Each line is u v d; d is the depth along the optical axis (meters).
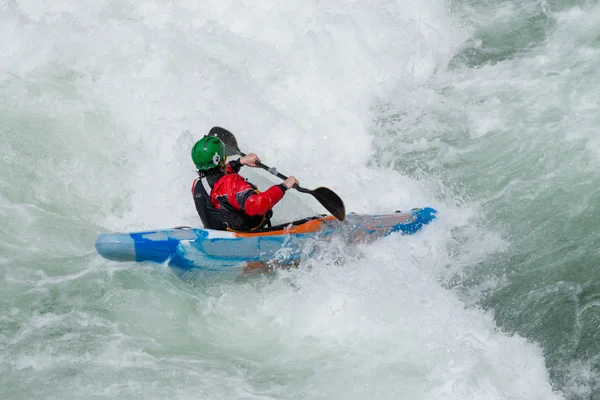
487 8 33.78
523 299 21.62
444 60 31.66
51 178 25.67
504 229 24.14
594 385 19.12
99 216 25.22
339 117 29.38
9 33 30.11
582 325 20.58
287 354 20.00
